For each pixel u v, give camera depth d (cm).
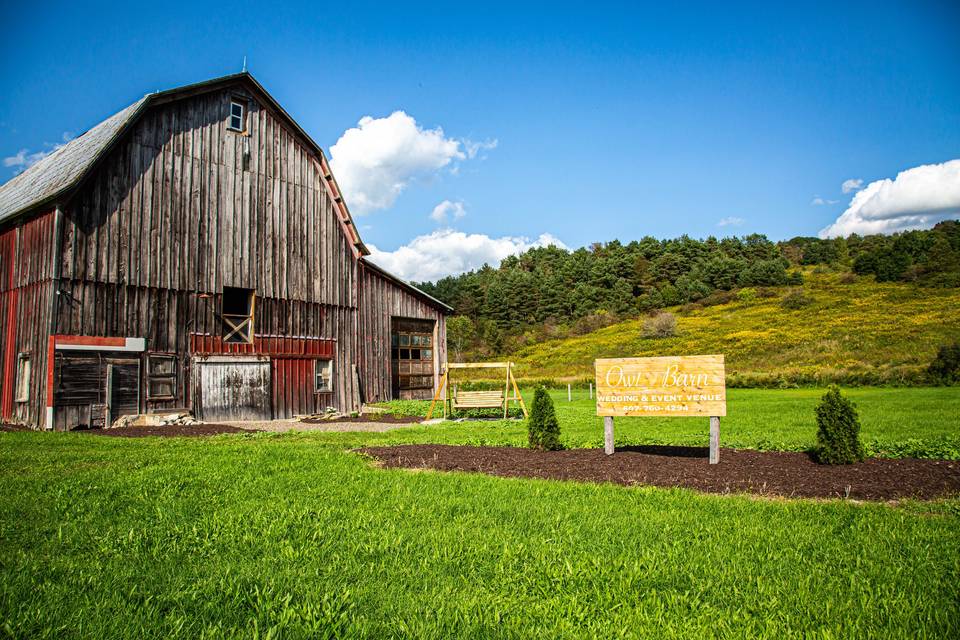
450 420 2266
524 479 962
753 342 6969
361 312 2914
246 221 2359
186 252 2166
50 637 399
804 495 852
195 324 2170
